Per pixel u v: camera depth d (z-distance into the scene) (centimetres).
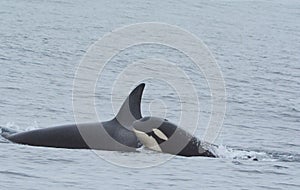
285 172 5669
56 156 5675
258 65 14950
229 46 17988
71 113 8388
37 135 6228
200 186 4978
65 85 10612
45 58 13250
